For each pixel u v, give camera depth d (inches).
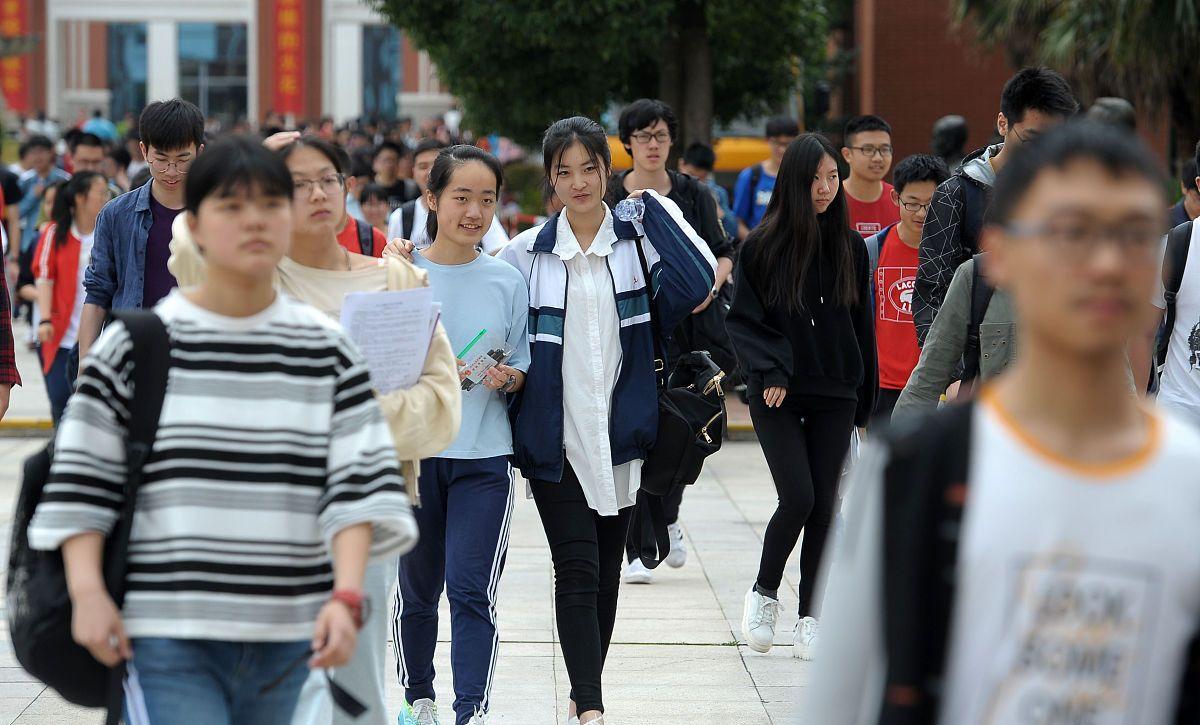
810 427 855.7
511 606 966.4
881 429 302.0
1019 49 2379.4
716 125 2728.8
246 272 423.5
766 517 1261.1
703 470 1498.5
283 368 431.2
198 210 427.5
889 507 294.7
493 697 783.7
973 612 287.4
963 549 287.0
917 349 1010.7
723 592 1007.6
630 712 756.6
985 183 811.4
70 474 419.8
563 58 2191.2
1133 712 286.7
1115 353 286.5
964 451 290.5
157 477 424.8
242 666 437.7
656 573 1065.5
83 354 775.1
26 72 6988.2
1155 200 284.4
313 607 436.1
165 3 7081.7
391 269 580.1
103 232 772.6
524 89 2269.9
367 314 541.3
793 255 817.5
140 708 429.4
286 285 571.5
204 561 424.2
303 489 431.5
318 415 433.4
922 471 291.9
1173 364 738.8
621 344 718.5
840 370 837.2
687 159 1515.7
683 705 768.3
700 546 1152.8
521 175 3572.8
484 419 692.1
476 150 697.6
